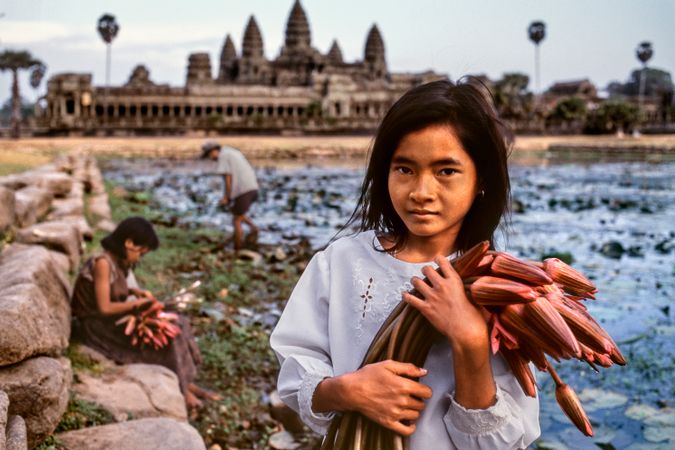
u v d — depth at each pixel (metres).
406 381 1.66
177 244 10.30
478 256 1.64
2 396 2.63
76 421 3.57
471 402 1.62
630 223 13.89
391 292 1.86
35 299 3.58
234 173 10.07
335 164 38.72
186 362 4.81
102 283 4.68
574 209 16.09
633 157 47.22
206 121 74.56
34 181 11.01
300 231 12.73
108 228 10.05
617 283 8.21
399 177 1.79
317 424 1.80
